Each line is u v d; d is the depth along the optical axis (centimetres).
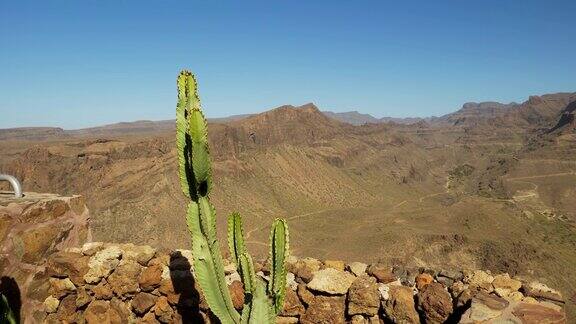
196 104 351
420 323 438
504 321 366
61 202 540
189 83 353
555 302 410
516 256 6462
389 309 440
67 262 510
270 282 354
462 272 477
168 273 500
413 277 488
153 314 505
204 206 349
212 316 481
